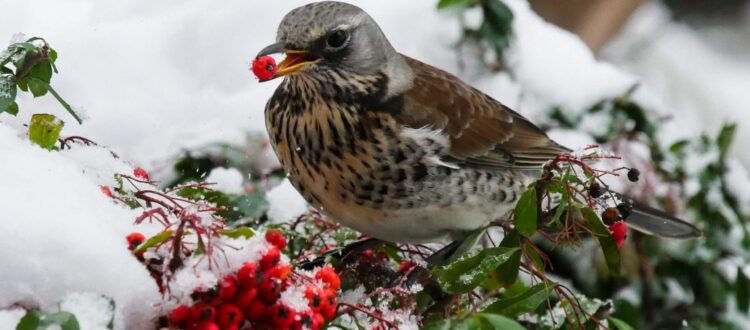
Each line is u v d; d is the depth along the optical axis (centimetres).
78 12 1185
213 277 552
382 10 1216
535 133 1057
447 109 974
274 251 570
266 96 1105
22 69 702
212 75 1146
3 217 540
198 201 761
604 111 1195
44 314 511
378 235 934
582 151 824
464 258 720
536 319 856
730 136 1211
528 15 1263
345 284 821
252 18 1179
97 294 531
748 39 1977
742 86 1859
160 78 1121
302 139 907
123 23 1168
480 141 991
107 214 593
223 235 572
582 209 729
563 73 1213
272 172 1052
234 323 561
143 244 565
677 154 1188
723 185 1207
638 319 1127
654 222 1057
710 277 1154
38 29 1143
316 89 898
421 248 1004
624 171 1160
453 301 757
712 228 1172
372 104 916
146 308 554
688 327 1148
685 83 1853
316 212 953
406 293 693
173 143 1038
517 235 749
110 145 1044
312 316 589
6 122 737
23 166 585
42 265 535
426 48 1205
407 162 909
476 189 956
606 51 1784
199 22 1162
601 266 1123
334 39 892
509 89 1191
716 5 2034
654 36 1897
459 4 1199
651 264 1145
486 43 1209
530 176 1028
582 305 836
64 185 586
